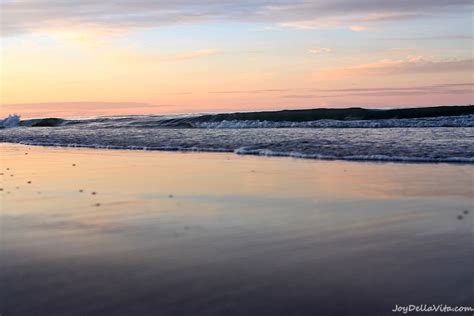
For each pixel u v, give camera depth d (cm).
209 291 451
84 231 654
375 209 759
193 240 602
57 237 627
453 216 708
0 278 486
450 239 595
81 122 3400
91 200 860
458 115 2514
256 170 1162
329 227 657
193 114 3512
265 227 659
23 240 616
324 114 2652
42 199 880
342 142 1609
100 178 1101
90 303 431
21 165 1366
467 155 1284
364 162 1255
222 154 1494
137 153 1591
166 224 682
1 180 1113
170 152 1591
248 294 443
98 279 480
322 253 548
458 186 927
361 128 2214
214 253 551
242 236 618
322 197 852
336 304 424
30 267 514
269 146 1587
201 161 1347
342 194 876
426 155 1305
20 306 429
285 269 501
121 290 455
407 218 701
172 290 454
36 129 2988
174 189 948
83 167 1287
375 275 483
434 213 728
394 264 512
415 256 536
